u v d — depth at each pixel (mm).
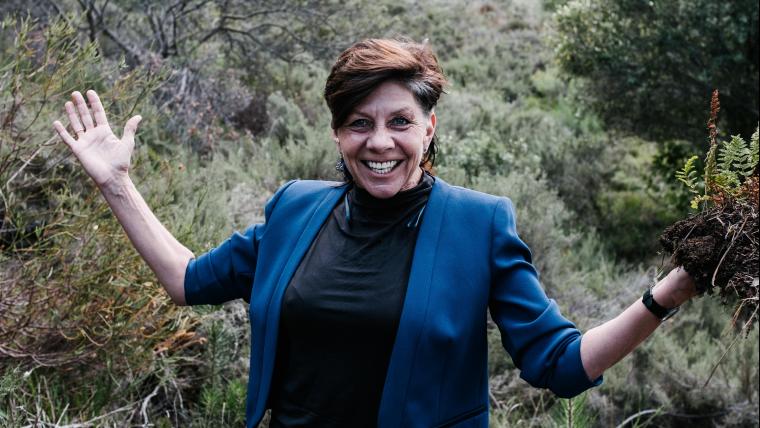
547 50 12109
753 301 1316
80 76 2979
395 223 1599
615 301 5125
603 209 7887
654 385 4289
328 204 1699
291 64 8258
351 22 8000
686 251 1363
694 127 7285
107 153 1803
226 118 6766
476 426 1555
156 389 2959
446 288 1507
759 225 1350
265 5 7520
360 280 1559
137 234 1815
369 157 1565
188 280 1828
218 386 3205
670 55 7141
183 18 7117
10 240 2971
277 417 1636
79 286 2709
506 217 1584
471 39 12266
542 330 1472
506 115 9547
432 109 1637
